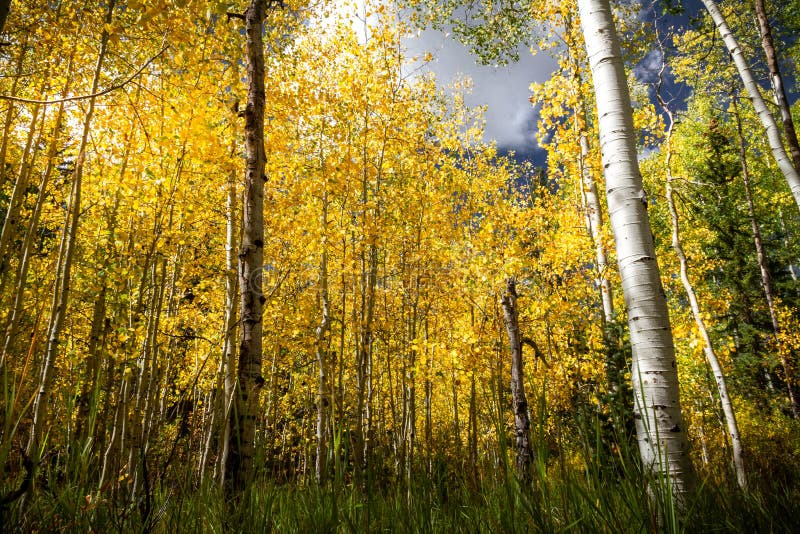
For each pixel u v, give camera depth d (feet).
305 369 36.09
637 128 23.39
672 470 5.49
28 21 17.01
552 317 23.82
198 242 24.86
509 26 25.04
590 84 24.35
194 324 26.13
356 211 29.01
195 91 17.20
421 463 5.14
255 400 10.11
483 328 23.11
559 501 4.75
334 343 30.19
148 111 19.70
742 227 43.21
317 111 26.99
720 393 16.42
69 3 17.61
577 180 26.66
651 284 6.51
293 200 23.41
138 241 19.60
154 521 4.55
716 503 5.36
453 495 5.03
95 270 19.21
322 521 4.67
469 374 21.50
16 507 4.29
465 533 4.70
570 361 22.15
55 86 18.58
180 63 16.43
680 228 32.30
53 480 4.46
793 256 43.65
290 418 38.81
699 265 30.60
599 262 25.02
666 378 6.00
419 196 29.86
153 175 17.49
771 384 40.86
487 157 38.73
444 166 31.09
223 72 19.03
